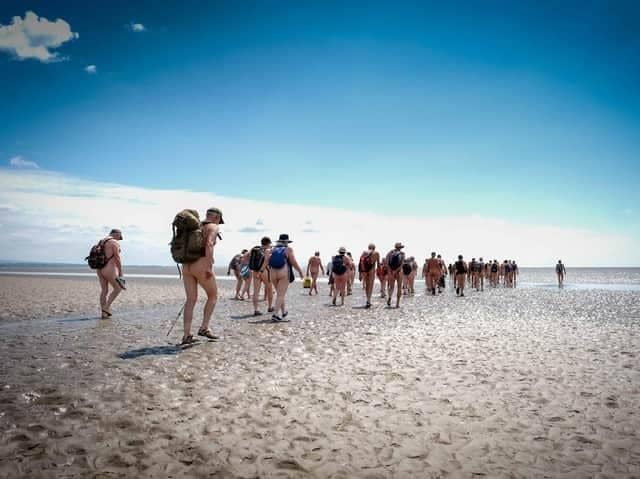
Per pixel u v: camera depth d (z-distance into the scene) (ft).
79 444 10.96
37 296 58.59
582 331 31.04
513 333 29.91
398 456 10.51
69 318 37.14
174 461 10.10
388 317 39.27
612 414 13.53
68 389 15.66
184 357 21.21
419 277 165.89
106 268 36.96
